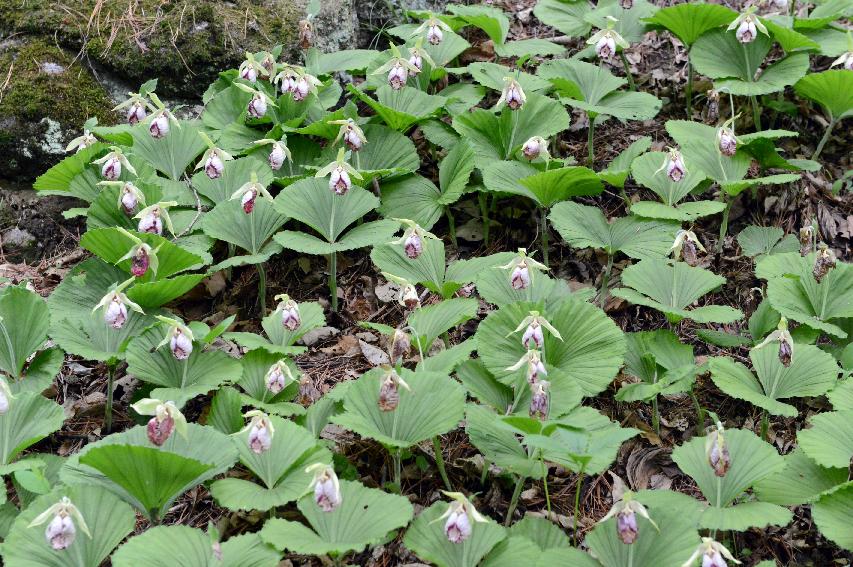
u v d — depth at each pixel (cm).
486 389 270
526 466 257
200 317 303
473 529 248
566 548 247
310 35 324
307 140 319
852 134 329
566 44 354
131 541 244
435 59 336
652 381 278
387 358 290
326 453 259
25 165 321
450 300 281
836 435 260
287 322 274
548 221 315
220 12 335
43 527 246
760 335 286
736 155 310
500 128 316
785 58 322
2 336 276
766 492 259
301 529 247
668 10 324
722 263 307
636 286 286
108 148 308
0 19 328
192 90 332
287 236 295
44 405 267
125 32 329
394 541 261
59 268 311
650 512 248
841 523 249
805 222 311
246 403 268
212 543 237
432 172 328
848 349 277
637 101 321
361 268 309
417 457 272
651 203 300
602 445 243
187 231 300
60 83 324
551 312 278
